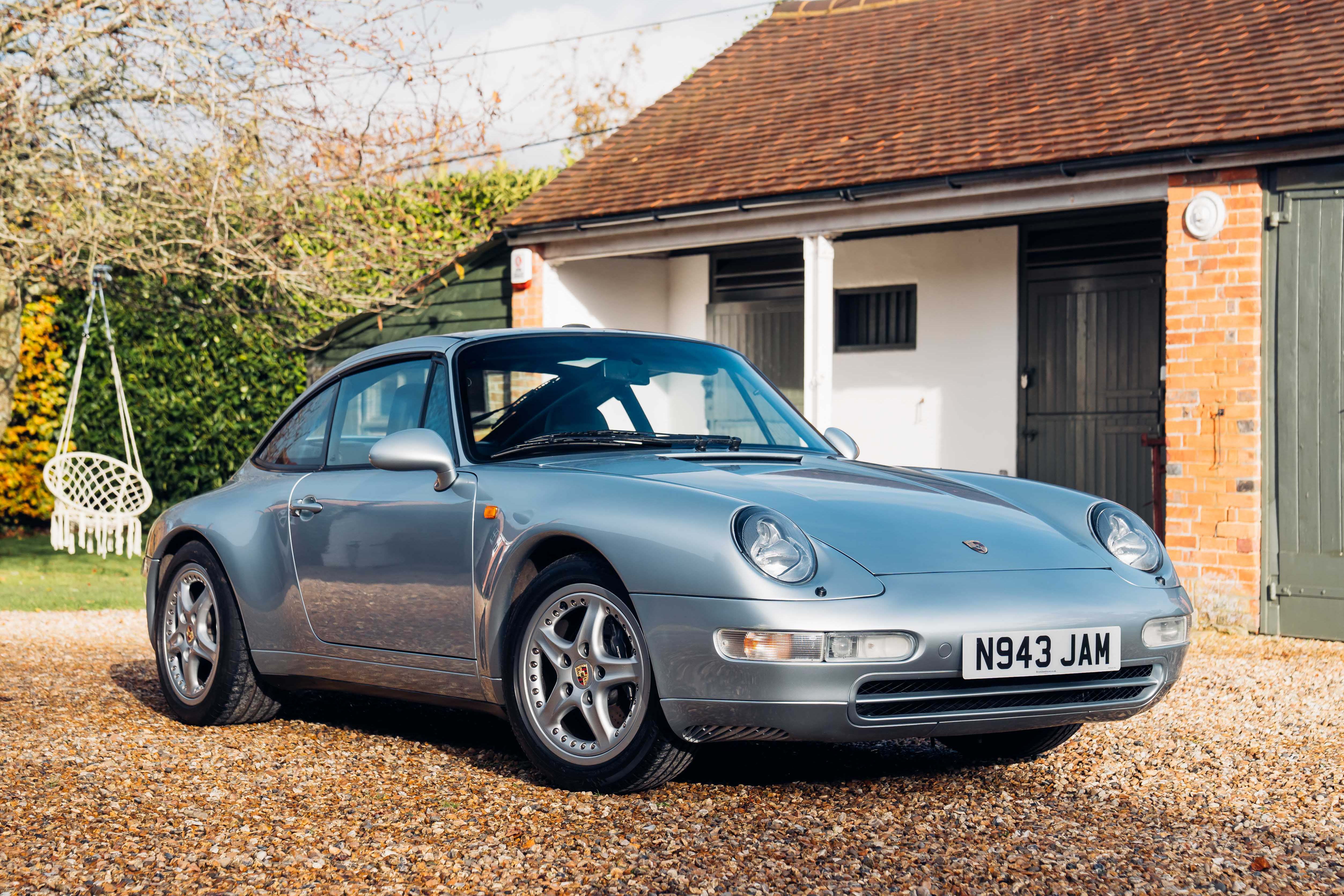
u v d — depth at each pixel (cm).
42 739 447
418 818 341
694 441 433
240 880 293
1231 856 314
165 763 412
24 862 306
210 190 1039
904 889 286
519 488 382
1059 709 350
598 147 1252
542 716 368
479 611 385
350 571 428
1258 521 756
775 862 303
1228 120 787
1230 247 770
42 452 1466
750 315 1228
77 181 967
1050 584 349
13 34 995
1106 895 284
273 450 496
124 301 1290
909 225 956
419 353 453
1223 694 547
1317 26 902
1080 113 912
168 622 495
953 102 1038
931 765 412
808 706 320
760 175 1030
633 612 346
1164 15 1048
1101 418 1025
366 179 1112
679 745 346
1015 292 1065
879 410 1139
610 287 1227
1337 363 739
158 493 1463
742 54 1350
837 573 330
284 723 486
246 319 1291
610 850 311
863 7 1344
